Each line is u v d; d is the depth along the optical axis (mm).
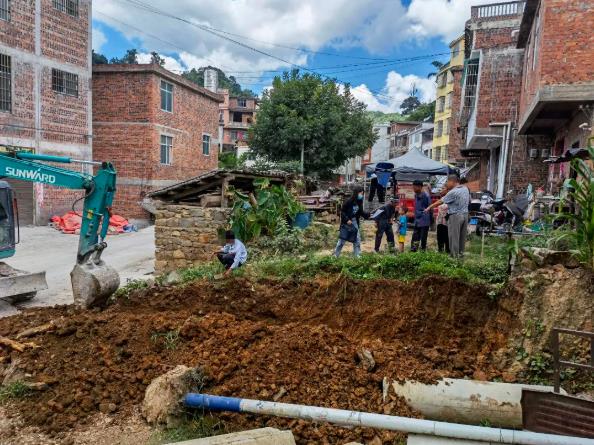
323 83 29703
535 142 16094
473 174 25984
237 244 8211
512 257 5906
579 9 10516
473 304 5586
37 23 18453
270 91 29844
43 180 6410
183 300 6742
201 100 28578
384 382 4527
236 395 4410
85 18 20766
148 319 5672
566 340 4801
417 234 9992
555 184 13398
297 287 6547
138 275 11000
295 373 4684
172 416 4121
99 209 6645
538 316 4965
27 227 18703
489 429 3480
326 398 4414
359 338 5805
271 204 11305
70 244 15250
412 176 18953
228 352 4961
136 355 5055
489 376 4816
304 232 11609
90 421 4219
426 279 5859
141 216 23531
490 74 16688
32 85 18391
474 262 6672
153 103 23094
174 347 5180
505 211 12750
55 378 4699
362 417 3662
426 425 3539
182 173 26625
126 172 23438
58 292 9102
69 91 20188
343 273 6445
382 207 10094
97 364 4922
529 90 13492
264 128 29109
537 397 3840
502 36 19938
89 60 21125
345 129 29016
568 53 10633
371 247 11828
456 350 5227
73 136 20438
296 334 5223
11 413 4324
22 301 8352
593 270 4828
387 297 6004
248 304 6410
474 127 16906
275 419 4141
